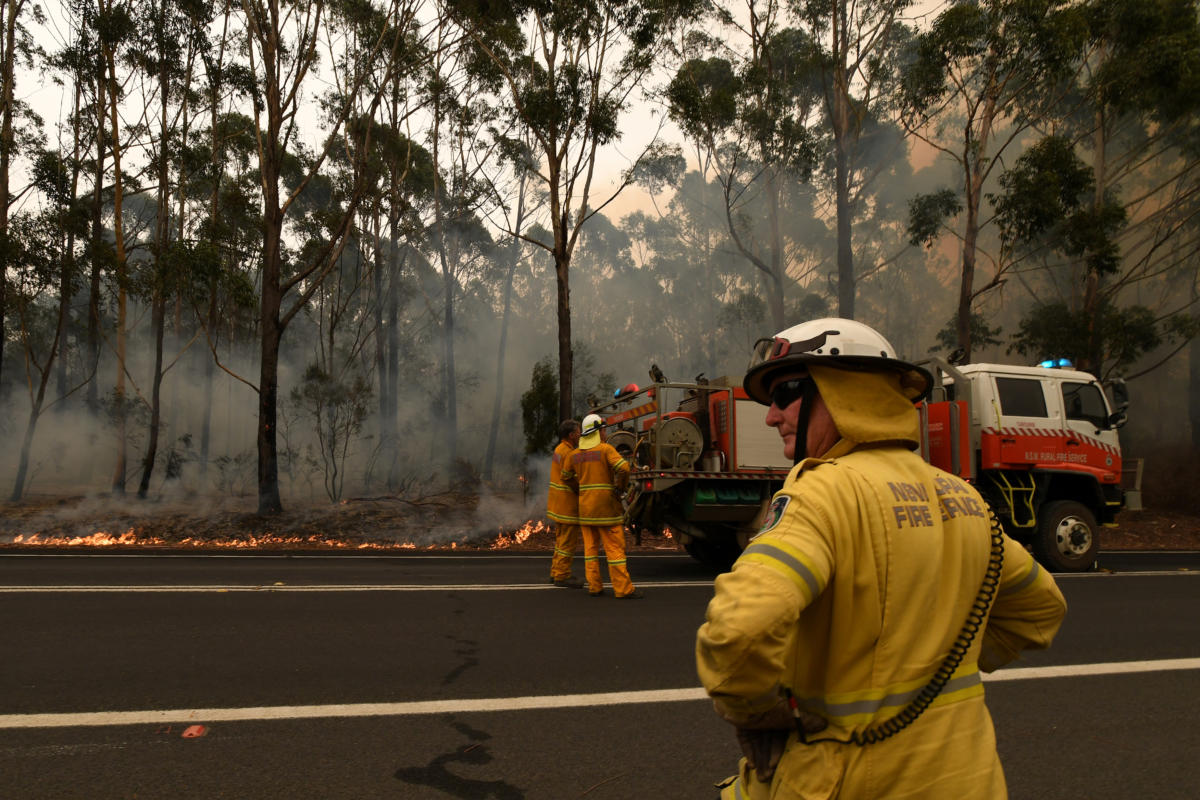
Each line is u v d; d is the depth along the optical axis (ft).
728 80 70.33
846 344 5.04
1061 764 11.93
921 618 4.40
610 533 24.98
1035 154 58.70
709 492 32.32
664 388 33.27
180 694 14.23
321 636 18.65
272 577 27.94
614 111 51.78
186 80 62.08
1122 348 71.20
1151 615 23.31
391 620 20.54
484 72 60.44
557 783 10.82
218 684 14.85
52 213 60.29
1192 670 17.08
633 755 11.84
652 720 13.34
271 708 13.56
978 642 4.65
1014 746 12.62
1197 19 62.75
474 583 27.25
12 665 15.85
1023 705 14.61
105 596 23.15
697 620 21.31
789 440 5.38
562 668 16.39
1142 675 16.66
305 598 23.38
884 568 4.35
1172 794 10.94
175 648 17.31
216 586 25.34
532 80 59.31
